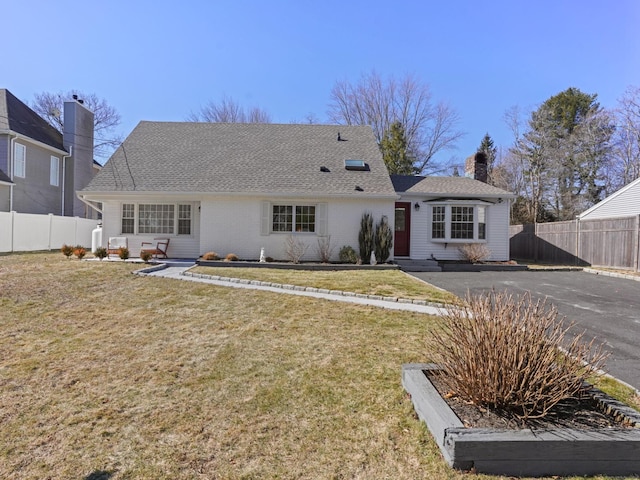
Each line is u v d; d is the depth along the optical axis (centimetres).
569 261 1506
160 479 226
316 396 334
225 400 327
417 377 327
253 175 1352
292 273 1062
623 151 2542
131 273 934
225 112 3288
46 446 261
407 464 238
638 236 1191
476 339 293
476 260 1374
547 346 288
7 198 1769
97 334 507
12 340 480
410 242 1459
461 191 1462
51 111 2981
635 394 334
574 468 227
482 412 269
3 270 937
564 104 3139
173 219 1361
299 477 227
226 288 809
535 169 2855
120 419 296
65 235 1734
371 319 589
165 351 446
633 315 652
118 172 1350
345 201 1330
